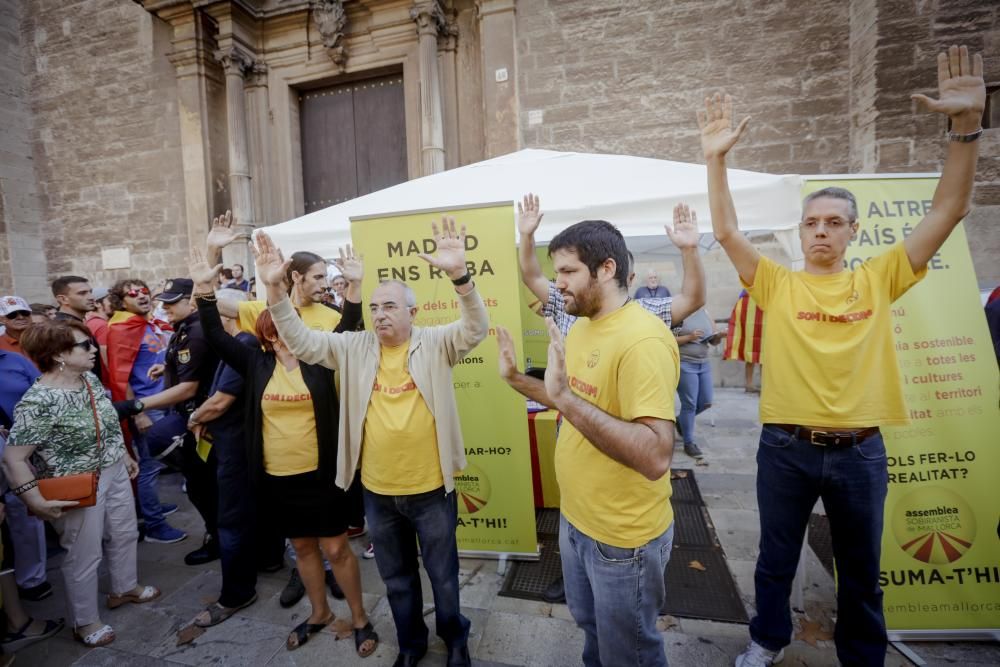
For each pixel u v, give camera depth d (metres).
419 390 1.81
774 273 1.79
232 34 7.12
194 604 2.51
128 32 8.05
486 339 2.62
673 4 6.05
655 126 6.17
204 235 7.68
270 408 2.01
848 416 1.64
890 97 5.07
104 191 8.39
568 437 1.42
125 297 3.45
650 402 1.15
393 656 2.07
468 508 2.75
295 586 2.50
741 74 5.93
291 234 3.10
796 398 1.71
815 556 2.70
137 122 8.14
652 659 1.33
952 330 2.05
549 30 6.38
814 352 1.68
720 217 1.78
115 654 2.15
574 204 2.67
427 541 1.86
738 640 2.07
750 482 3.67
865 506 1.66
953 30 4.89
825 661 1.93
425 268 2.63
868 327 1.65
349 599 2.12
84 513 2.19
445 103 6.81
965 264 2.09
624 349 1.24
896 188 2.21
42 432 2.09
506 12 6.33
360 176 7.71
